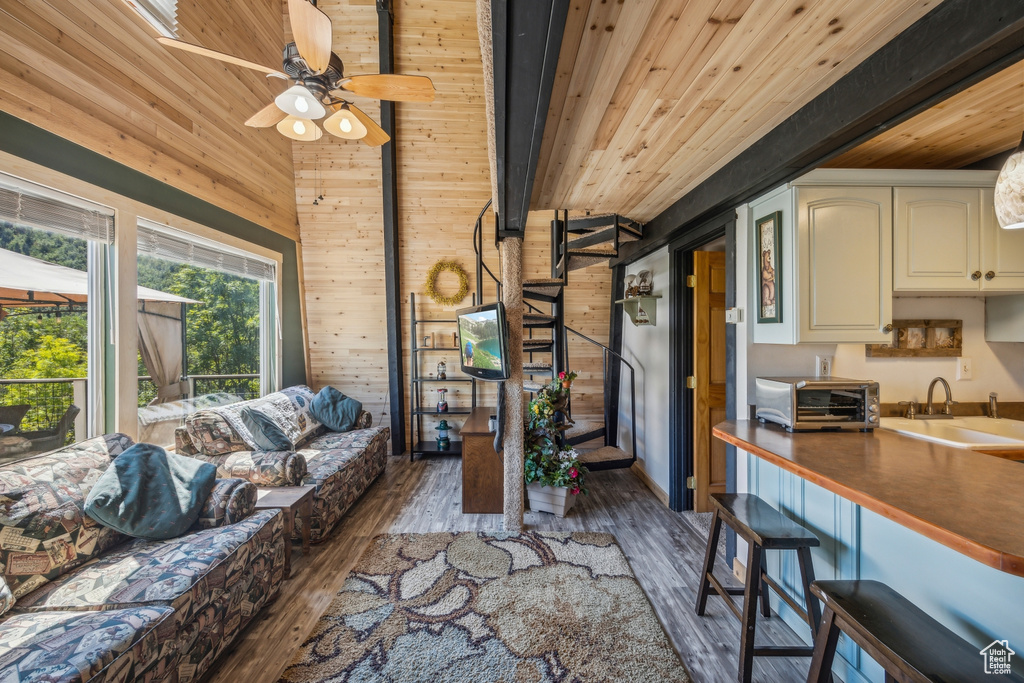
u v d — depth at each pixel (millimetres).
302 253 4598
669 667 1690
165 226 2812
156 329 2846
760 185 2020
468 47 3906
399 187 4359
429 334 4992
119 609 1477
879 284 1991
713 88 1477
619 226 3092
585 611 2025
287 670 1686
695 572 2396
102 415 2406
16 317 2031
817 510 1799
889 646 1024
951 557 1287
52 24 2053
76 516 1742
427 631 1898
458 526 3012
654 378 3736
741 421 2186
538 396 3455
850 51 1278
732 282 2412
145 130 2600
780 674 1678
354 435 4016
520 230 2855
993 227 2012
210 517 2057
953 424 2166
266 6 3906
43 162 2023
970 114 1777
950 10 1066
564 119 1698
